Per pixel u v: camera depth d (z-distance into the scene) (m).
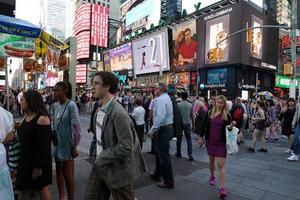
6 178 2.86
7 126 2.97
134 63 49.34
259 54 34.38
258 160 8.17
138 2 59.75
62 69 7.93
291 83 17.34
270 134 13.96
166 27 40.09
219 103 5.30
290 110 9.73
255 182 6.07
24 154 3.26
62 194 4.47
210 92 34.25
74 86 7.68
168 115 5.45
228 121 5.25
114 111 2.81
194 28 36.28
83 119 19.02
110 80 2.88
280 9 52.00
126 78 52.44
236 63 31.38
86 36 96.88
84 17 97.38
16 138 3.42
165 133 5.44
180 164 7.32
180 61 38.81
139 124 8.45
